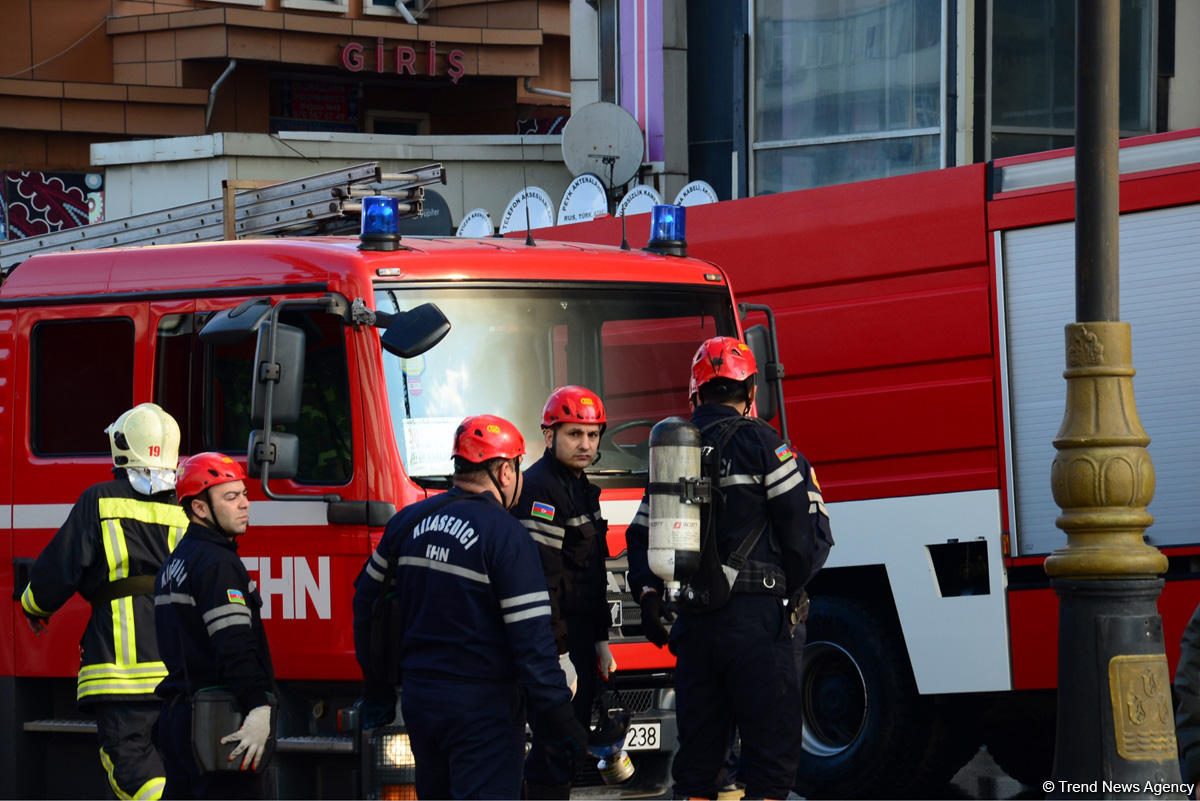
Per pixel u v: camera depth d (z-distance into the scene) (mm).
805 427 20516
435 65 61062
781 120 34344
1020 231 18969
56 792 18375
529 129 63188
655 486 14047
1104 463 14727
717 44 36156
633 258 18047
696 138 36562
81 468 18125
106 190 51375
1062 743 14625
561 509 14867
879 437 19875
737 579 14117
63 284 18594
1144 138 18062
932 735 19906
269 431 15008
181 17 58188
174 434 16250
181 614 13430
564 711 12023
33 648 18297
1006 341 19016
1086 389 14969
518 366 16703
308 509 16156
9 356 18781
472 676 12172
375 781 15164
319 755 15984
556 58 64062
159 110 58312
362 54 60031
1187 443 17625
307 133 49312
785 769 14141
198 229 22391
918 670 19469
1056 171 18766
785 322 20828
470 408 16328
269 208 21750
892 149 32562
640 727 16328
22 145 56719
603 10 39844
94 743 18094
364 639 13000
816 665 20953
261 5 60906
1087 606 14539
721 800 15805
